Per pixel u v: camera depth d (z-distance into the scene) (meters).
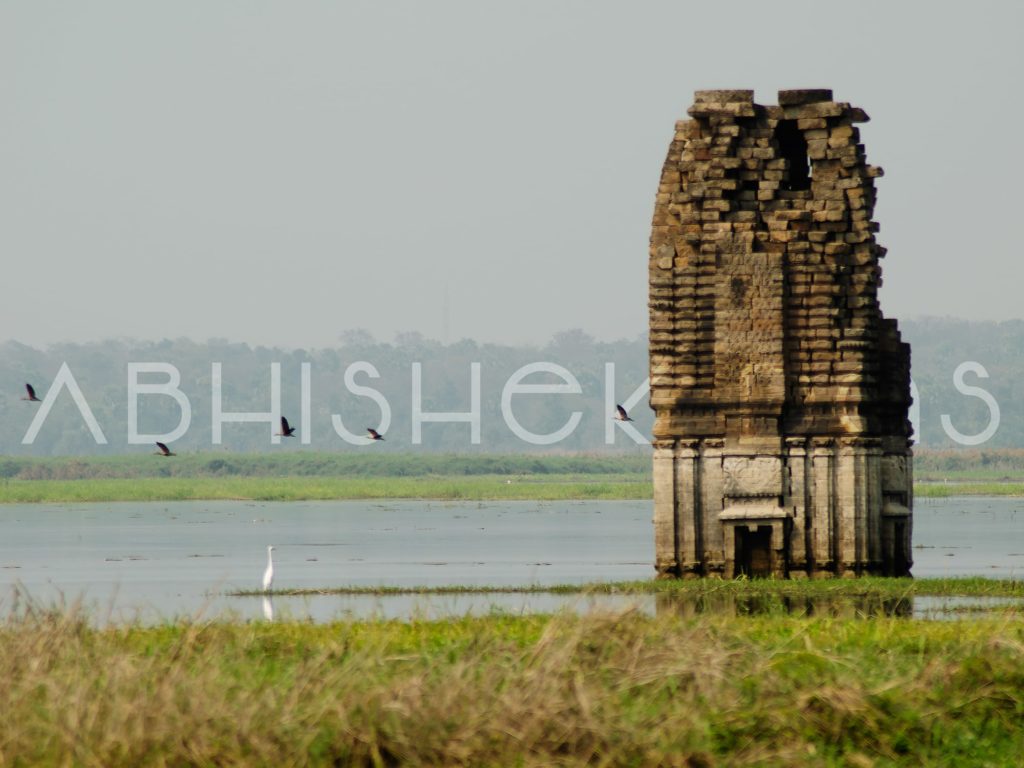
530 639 136.62
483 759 101.62
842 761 107.69
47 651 118.38
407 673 113.88
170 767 98.69
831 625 151.75
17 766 98.00
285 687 110.56
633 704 109.06
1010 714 116.31
